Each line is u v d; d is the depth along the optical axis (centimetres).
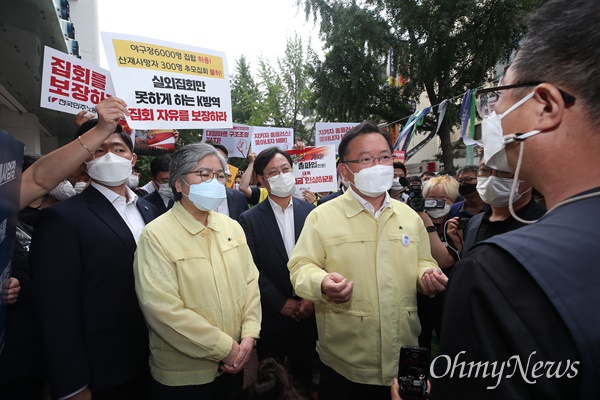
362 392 165
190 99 254
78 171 196
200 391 165
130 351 174
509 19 1097
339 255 168
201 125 258
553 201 61
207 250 175
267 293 250
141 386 191
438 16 1188
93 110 230
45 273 151
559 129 58
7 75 570
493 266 53
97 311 163
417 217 184
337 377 171
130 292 175
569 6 57
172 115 246
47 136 1170
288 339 258
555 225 54
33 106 745
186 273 162
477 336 50
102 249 166
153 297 153
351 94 1465
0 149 109
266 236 261
